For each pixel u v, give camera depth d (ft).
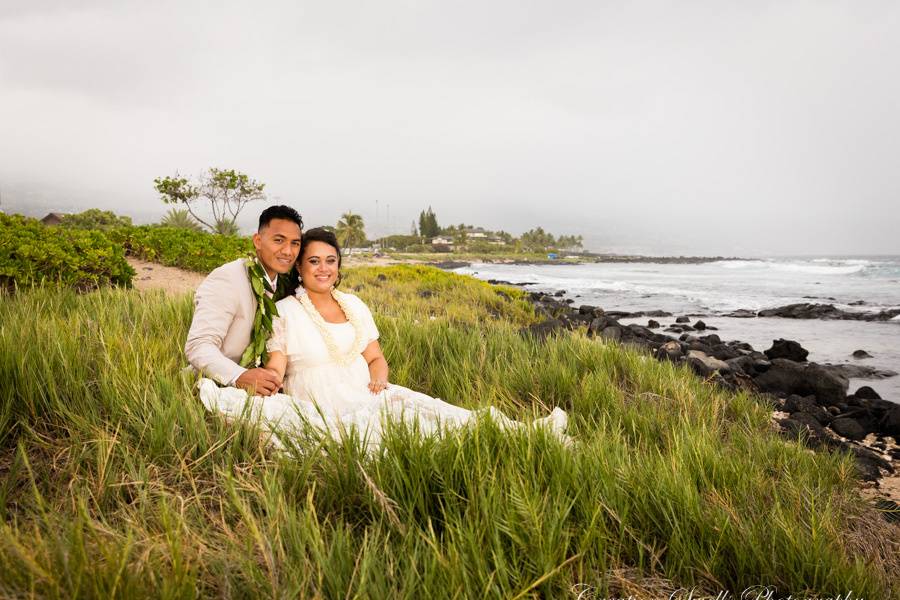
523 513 6.12
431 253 602.85
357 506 7.23
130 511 6.40
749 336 53.62
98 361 10.67
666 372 18.17
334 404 10.52
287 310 10.58
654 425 12.52
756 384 26.76
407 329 19.89
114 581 4.54
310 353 10.57
